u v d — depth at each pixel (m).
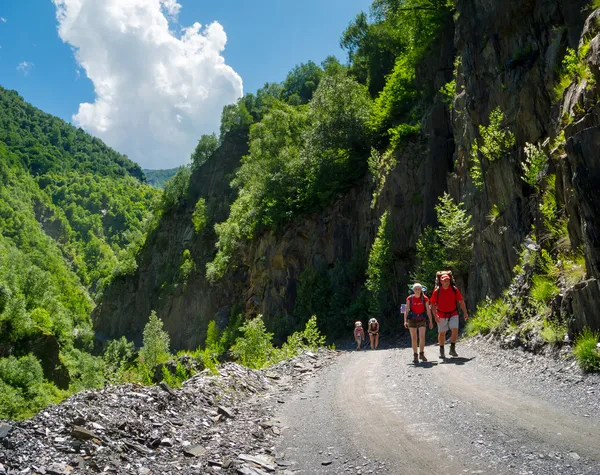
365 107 47.72
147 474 4.00
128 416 5.32
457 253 22.14
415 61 41.25
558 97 13.23
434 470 3.93
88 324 149.38
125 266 130.75
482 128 18.20
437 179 31.45
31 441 4.18
